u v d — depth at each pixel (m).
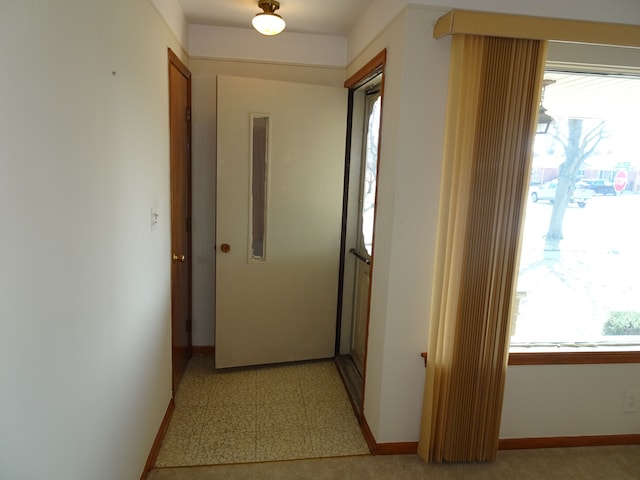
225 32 2.90
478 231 1.89
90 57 1.18
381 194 2.10
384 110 2.06
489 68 1.78
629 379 2.23
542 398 2.18
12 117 0.81
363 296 2.97
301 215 2.94
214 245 3.09
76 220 1.10
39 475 0.95
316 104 2.85
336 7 2.39
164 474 1.95
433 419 2.04
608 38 1.80
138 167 1.68
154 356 2.01
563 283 2.24
